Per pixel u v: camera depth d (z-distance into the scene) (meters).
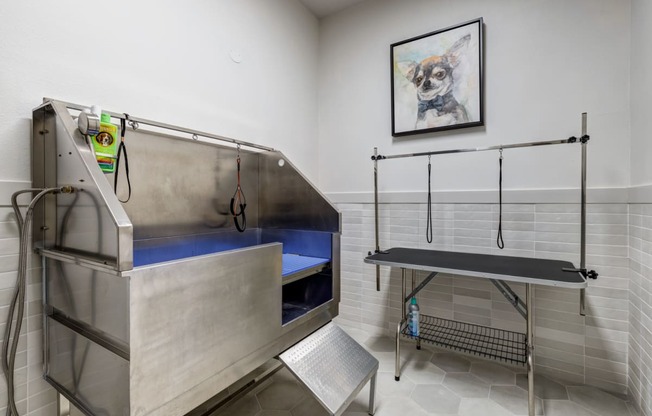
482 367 2.00
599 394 1.72
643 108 1.52
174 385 0.96
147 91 1.56
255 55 2.20
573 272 1.53
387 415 1.56
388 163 2.49
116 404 0.90
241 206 1.99
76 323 1.07
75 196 1.03
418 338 2.09
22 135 1.17
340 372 1.46
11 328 1.12
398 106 2.41
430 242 2.29
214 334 1.10
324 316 1.79
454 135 2.22
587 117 1.80
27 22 1.17
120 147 1.35
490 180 2.09
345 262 2.67
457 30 2.16
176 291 0.96
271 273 1.36
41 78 1.21
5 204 1.12
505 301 2.03
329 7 2.68
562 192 1.86
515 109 2.01
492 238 2.07
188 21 1.76
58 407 1.23
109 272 0.87
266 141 2.30
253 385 1.71
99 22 1.38
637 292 1.59
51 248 1.17
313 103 2.79
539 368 1.94
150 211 1.58
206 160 1.87
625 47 1.71
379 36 2.53
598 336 1.78
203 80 1.84
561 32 1.87
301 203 2.07
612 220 1.73
